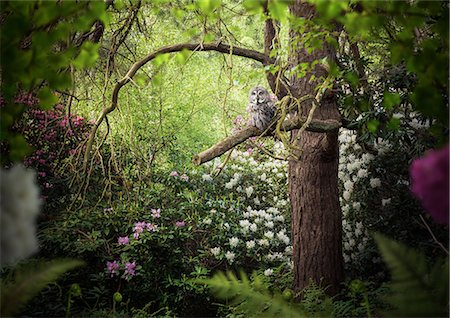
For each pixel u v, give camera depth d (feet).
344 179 20.65
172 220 20.63
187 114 28.58
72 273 16.57
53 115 20.40
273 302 8.07
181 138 29.07
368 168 19.29
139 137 22.91
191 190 23.25
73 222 17.60
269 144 26.84
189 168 24.17
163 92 24.68
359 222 19.61
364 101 14.82
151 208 20.95
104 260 17.49
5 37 7.30
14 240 5.23
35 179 19.81
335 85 14.83
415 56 8.20
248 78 13.99
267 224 22.12
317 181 16.57
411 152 15.67
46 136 20.31
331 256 16.58
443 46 8.43
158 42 21.99
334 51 15.75
